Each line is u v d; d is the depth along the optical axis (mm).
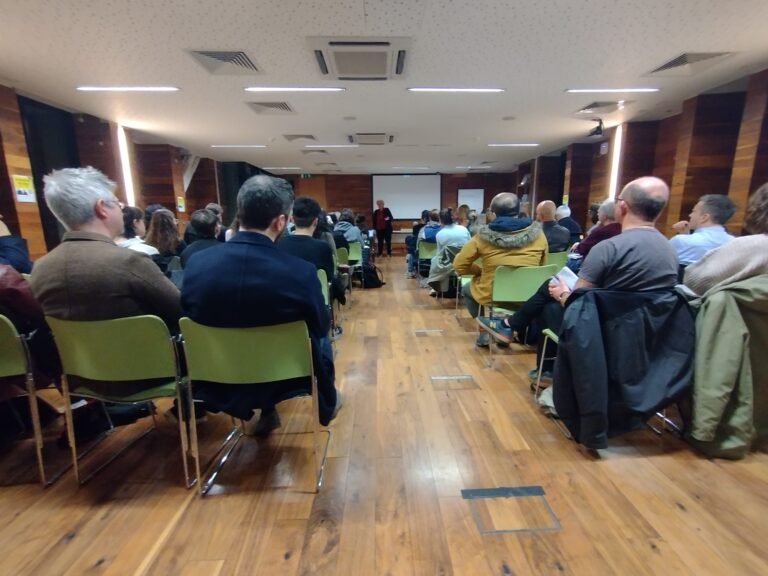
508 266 2498
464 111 4605
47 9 2193
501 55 2955
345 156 8195
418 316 3996
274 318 1324
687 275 1786
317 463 1537
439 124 5277
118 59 2914
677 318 1651
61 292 1349
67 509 1430
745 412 1612
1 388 1531
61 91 3633
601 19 2408
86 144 4754
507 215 2746
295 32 2518
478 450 1755
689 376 1641
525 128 5590
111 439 1895
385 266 7828
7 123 3285
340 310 4219
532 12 2314
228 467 1665
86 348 1390
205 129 5336
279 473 1624
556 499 1445
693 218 2268
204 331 1360
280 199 1418
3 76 3189
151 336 1374
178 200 6613
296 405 2199
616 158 5551
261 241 1359
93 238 1392
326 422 1543
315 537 1287
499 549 1230
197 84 3506
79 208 1365
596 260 1716
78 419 1822
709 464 1636
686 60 3090
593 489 1495
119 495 1504
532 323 2400
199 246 2514
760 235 1610
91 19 2311
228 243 1364
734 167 3582
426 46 2764
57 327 1396
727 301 1592
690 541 1247
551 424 1964
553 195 8609
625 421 1679
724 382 1592
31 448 1819
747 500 1421
